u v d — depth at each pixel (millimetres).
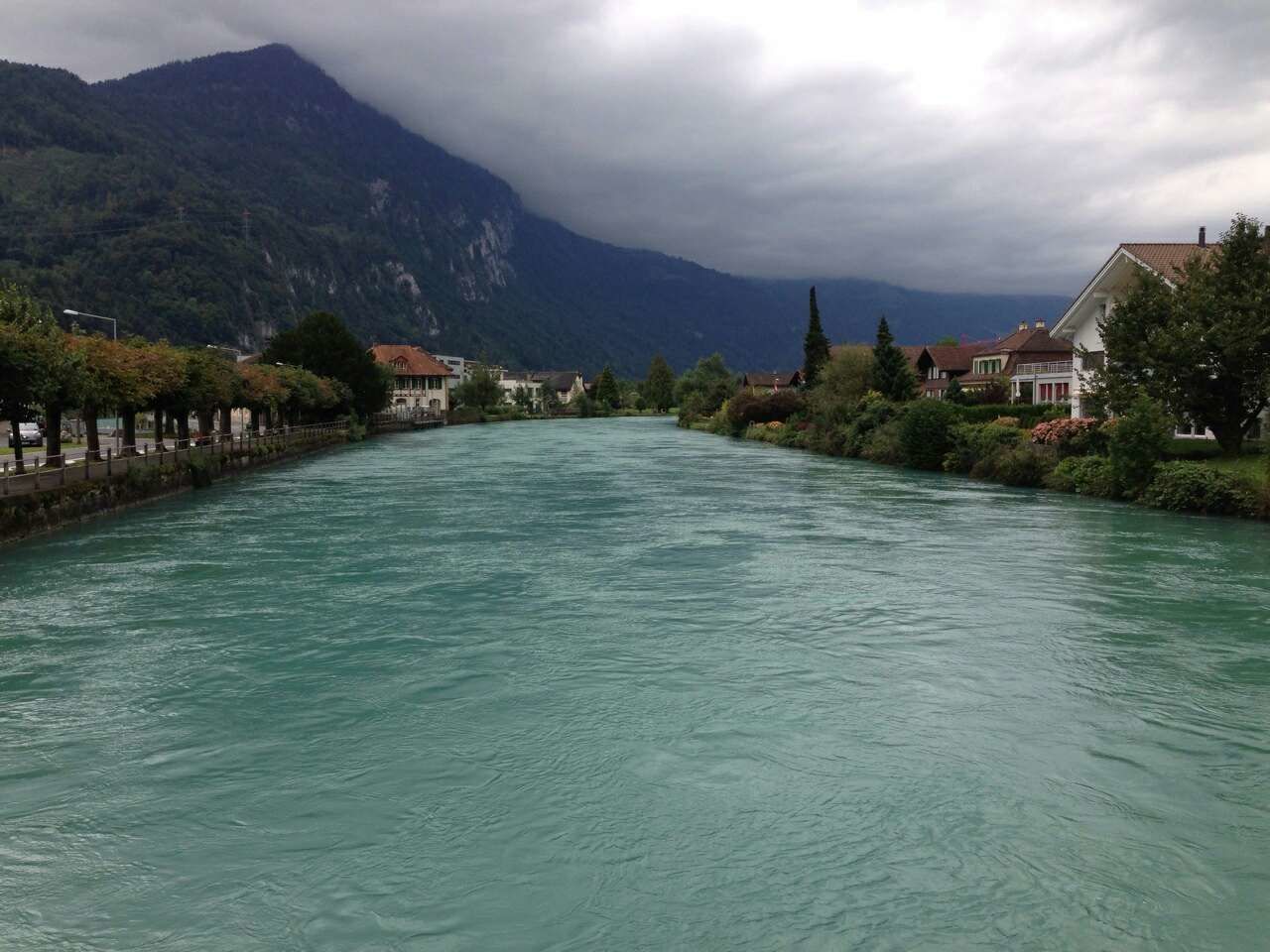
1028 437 42219
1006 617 15992
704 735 10758
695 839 8383
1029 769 9805
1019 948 6785
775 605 17047
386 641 14766
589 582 19234
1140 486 32500
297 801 9180
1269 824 8594
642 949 6812
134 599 17797
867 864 7941
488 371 167750
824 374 74500
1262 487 28016
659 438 91750
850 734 10758
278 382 64500
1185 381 33750
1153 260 44000
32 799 9305
